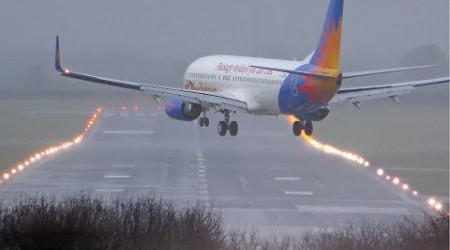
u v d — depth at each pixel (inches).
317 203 6594.5
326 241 4375.0
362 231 4552.2
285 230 5497.1
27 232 3794.3
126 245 3828.7
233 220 5871.1
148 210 4234.7
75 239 3786.9
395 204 6579.7
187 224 4097.0
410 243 4188.0
